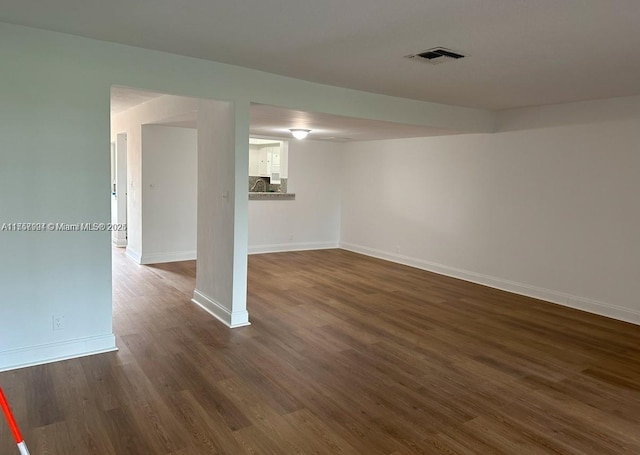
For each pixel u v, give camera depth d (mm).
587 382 3412
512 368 3621
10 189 3096
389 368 3539
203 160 4742
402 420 2797
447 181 6793
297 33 2928
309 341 4031
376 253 8172
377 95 4898
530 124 5668
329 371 3445
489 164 6188
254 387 3145
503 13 2479
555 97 4930
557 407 3027
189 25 2848
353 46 3178
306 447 2482
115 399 2912
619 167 4898
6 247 3129
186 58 3629
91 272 3473
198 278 5008
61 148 3230
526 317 4949
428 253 7160
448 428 2729
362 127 5758
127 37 3158
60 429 2568
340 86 4547
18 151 3092
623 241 4914
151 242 6914
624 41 2922
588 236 5199
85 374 3227
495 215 6156
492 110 5934
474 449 2523
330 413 2844
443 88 4531
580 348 4090
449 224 6793
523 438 2650
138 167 6801
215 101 4133
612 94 4711
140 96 5594
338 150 8875
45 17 2791
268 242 8328
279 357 3664
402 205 7582
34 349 3322
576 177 5266
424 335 4297
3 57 2971
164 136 6836
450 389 3229
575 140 5254
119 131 7766
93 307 3521
